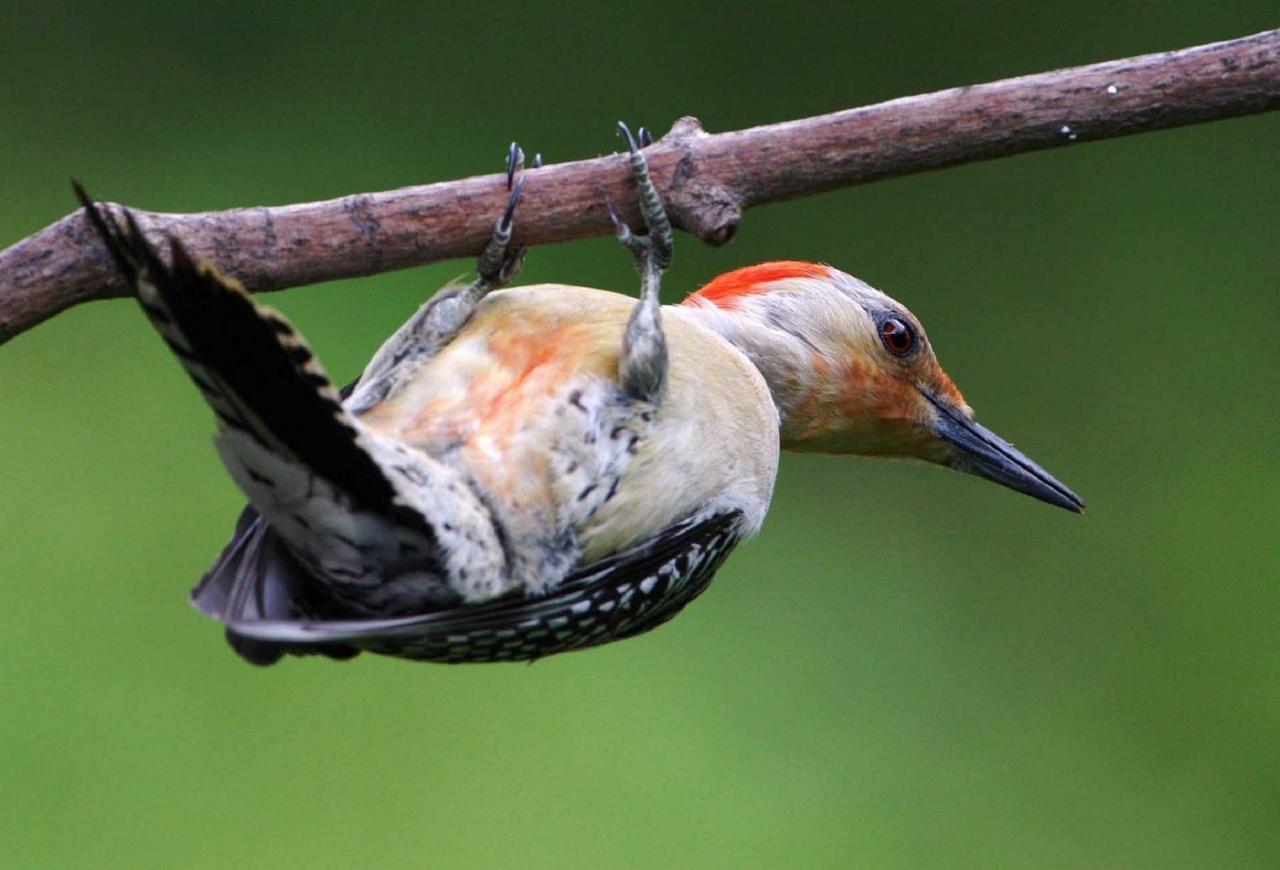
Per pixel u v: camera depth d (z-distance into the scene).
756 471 7.69
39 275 6.66
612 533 6.97
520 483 6.70
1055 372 15.68
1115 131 7.05
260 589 6.27
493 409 6.80
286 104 15.78
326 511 6.05
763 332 9.16
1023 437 15.47
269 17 15.80
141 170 15.18
